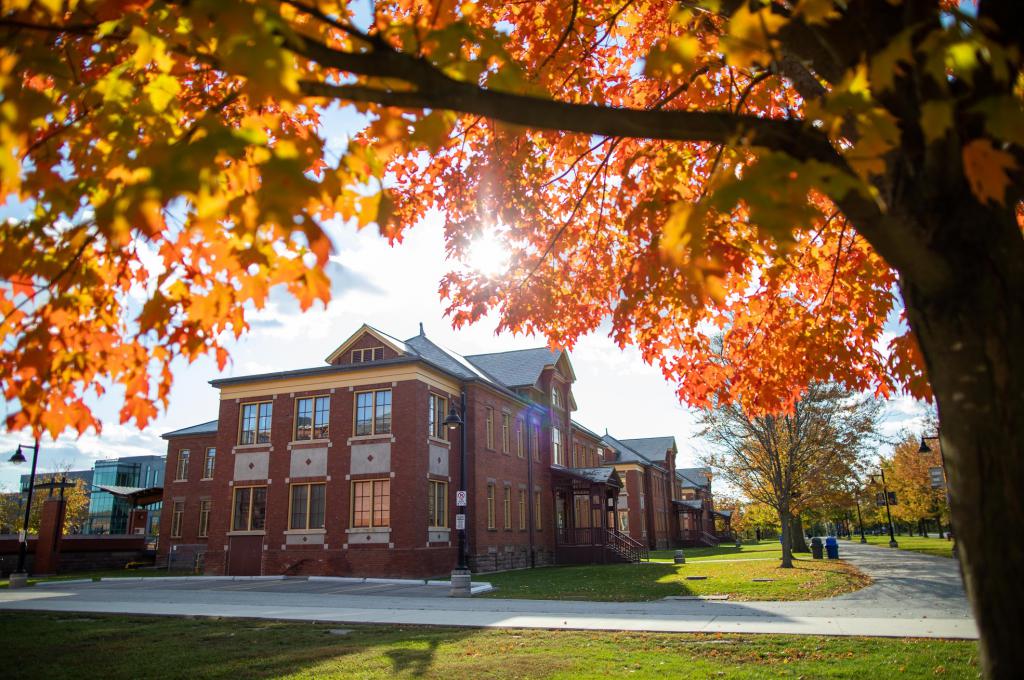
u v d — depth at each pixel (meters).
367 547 25.77
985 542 2.62
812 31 3.05
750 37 2.59
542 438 38.59
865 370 8.43
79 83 3.74
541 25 7.37
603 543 36.69
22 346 3.77
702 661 8.59
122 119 3.48
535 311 8.62
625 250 8.33
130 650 10.25
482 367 39.75
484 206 7.92
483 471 30.16
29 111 2.61
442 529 27.38
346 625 12.51
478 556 28.50
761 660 8.67
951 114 2.32
